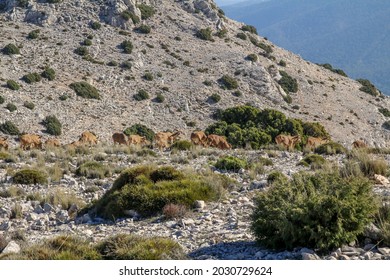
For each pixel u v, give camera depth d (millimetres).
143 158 39344
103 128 101688
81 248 14453
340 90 158375
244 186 24547
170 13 164875
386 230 12820
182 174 23266
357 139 125125
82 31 140375
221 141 48438
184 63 138125
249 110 61375
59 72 118812
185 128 110125
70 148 45938
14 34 132750
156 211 20766
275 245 13484
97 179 30859
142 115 111625
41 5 147250
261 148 47688
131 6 152000
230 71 140500
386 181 22250
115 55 133250
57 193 25219
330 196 13023
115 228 19219
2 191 26969
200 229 17328
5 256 14320
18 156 43594
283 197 13945
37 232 19812
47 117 97250
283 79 146500
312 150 42219
